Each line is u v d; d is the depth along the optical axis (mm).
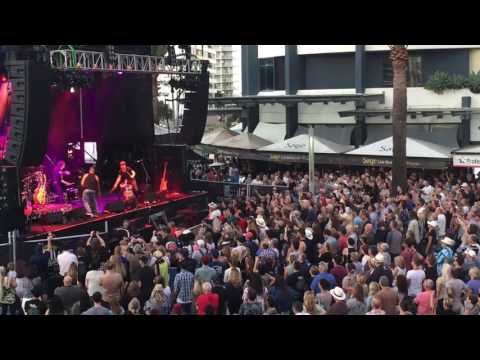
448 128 33031
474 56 33188
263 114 39656
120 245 13727
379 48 34625
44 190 23328
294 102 36312
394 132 22750
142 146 30719
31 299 10938
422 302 9992
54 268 14539
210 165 35688
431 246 14625
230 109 47656
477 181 28250
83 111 29031
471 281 10477
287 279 11375
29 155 20156
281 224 15656
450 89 32656
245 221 16578
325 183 26031
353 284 10430
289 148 32719
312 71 37531
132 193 25297
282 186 26984
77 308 9508
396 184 22734
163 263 12273
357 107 34625
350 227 14648
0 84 24406
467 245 13430
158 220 23453
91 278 11547
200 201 28844
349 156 30688
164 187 29781
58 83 21812
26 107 19797
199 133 30031
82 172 26938
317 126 37031
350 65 36281
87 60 23141
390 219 15586
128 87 30125
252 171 35875
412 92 33875
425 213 16672
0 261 15961
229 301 10781
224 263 12617
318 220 16188
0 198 19719
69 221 22266
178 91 30734
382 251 12438
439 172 32125
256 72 39625
